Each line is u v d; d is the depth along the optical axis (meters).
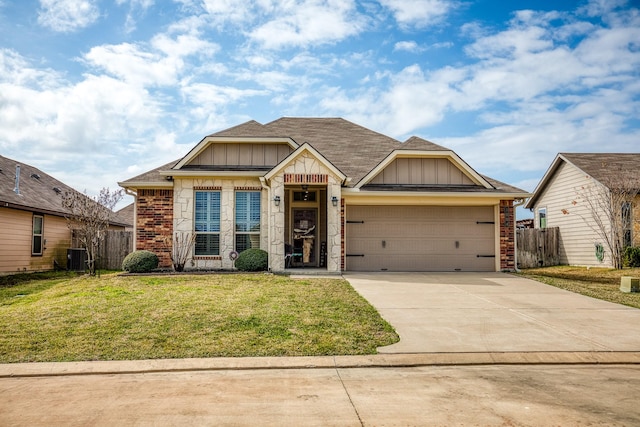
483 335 7.66
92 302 9.78
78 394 5.21
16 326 8.05
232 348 6.93
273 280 12.92
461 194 16.09
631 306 10.01
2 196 16.97
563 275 16.27
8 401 4.98
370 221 16.61
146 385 5.54
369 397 5.04
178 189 16.12
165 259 16.09
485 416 4.45
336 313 8.95
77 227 18.11
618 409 4.63
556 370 6.15
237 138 16.58
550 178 24.16
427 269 16.58
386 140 20.08
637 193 19.39
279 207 15.03
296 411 4.62
